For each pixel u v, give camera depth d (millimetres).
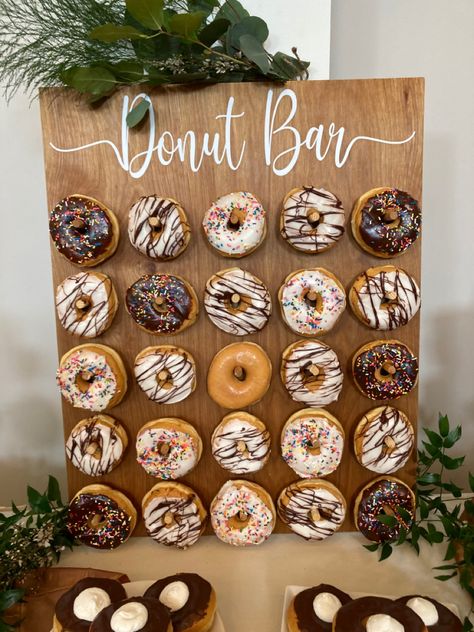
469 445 900
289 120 619
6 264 813
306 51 683
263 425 660
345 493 691
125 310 650
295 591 556
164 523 651
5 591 540
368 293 614
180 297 615
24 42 683
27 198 793
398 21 779
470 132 800
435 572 630
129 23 591
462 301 854
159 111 616
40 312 831
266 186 630
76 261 612
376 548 651
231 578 624
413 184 631
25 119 768
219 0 653
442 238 832
